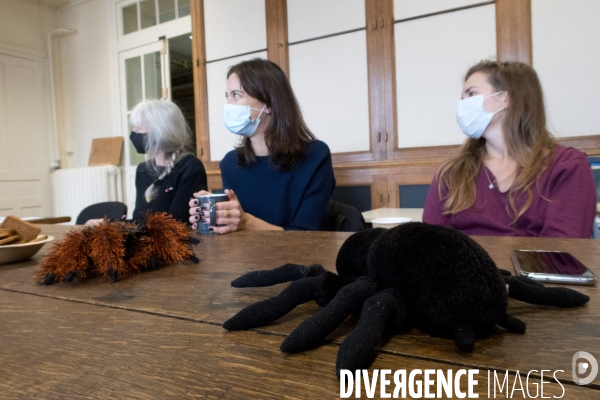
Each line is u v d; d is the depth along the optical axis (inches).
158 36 155.6
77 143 184.4
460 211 46.6
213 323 14.7
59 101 184.2
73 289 20.9
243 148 57.3
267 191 54.6
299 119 56.3
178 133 65.1
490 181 46.1
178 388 9.9
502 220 44.7
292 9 103.7
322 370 10.6
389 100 93.3
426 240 12.2
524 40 79.7
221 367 11.0
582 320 13.8
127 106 167.3
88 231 22.9
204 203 40.3
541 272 18.9
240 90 54.4
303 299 13.9
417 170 89.0
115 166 165.0
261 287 19.6
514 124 45.2
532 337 12.5
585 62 76.0
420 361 11.1
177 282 21.2
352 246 15.1
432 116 89.6
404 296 12.6
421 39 89.4
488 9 82.7
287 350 11.5
